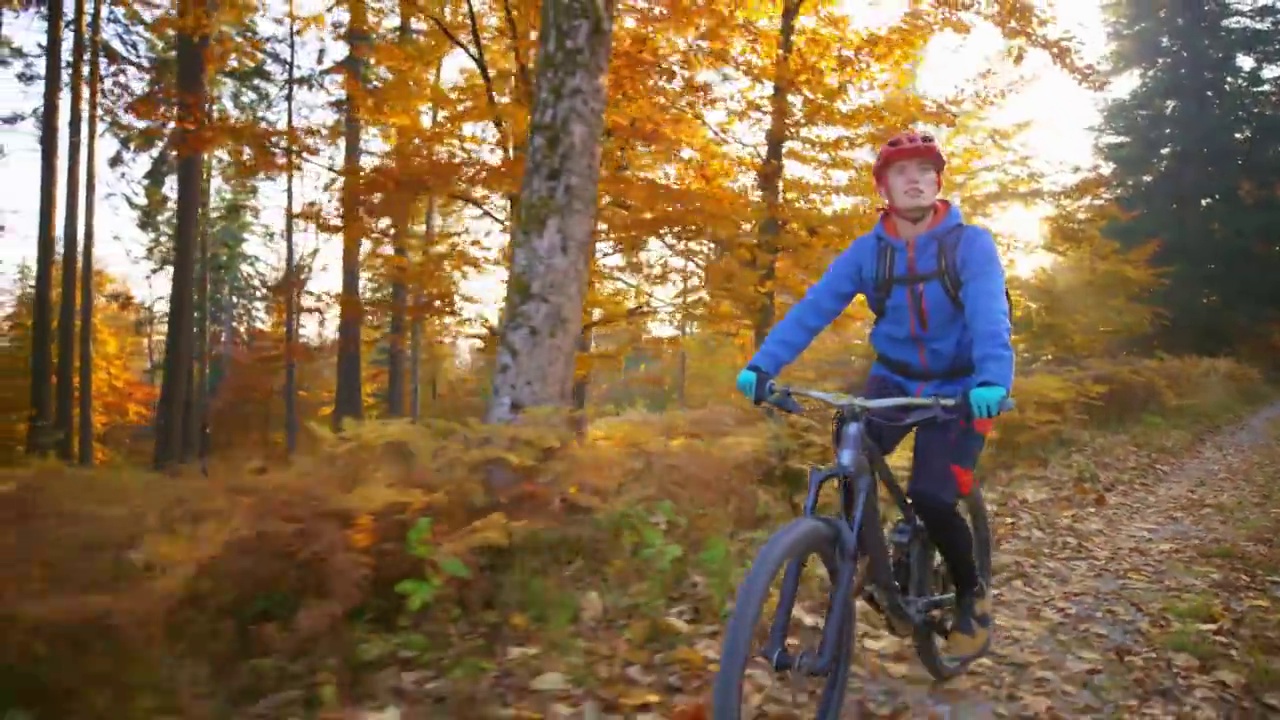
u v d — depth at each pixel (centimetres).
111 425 3011
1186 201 3388
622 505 469
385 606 383
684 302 842
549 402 549
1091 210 1148
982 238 283
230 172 882
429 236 823
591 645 380
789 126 852
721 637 397
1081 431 1238
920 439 304
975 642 335
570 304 557
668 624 403
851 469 272
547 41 564
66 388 1638
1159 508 796
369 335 1110
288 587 354
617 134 785
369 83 838
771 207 847
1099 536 673
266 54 1038
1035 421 1025
